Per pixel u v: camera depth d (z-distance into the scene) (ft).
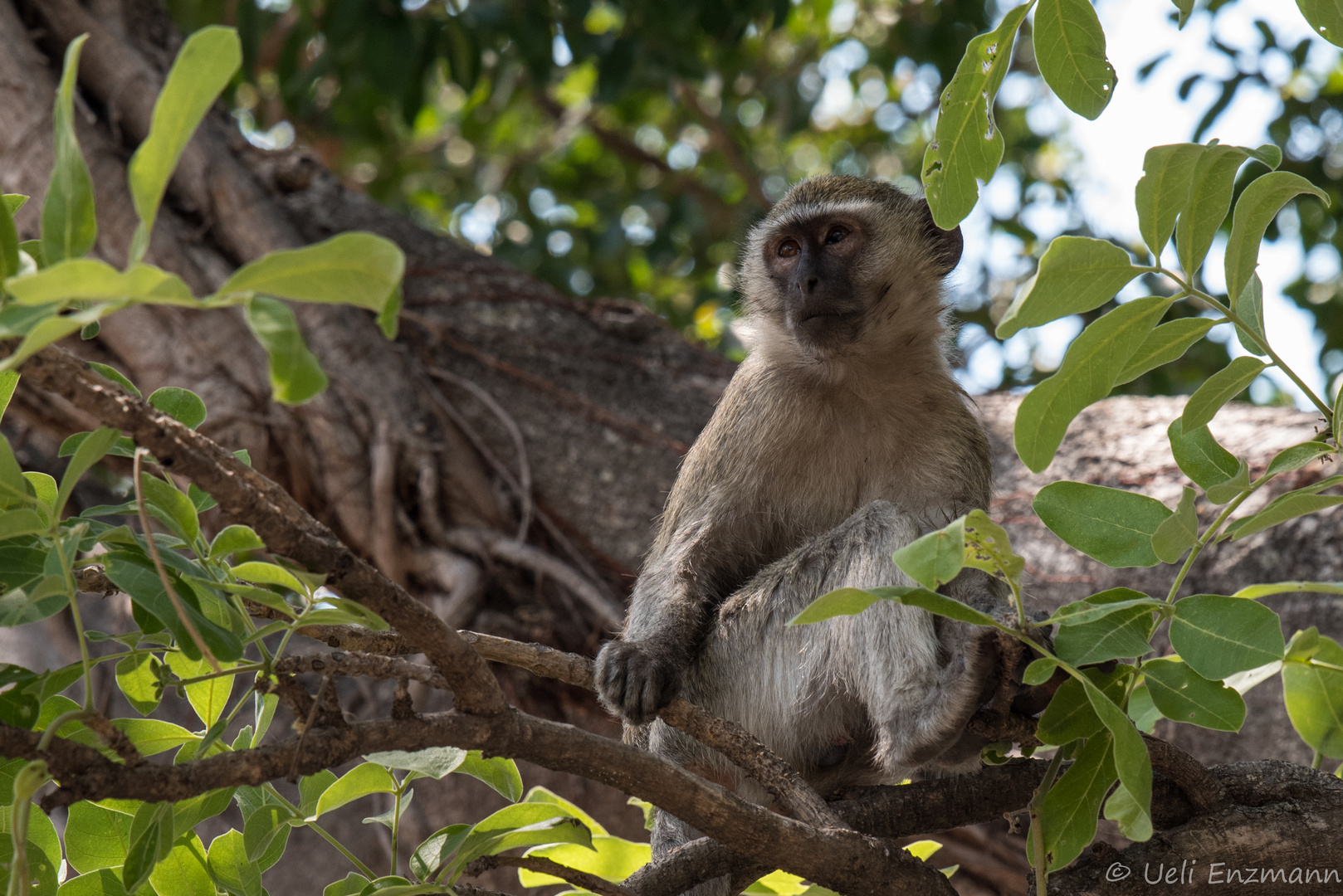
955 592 14.49
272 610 11.34
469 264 27.32
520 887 20.90
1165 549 10.72
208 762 8.89
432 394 24.73
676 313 44.83
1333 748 11.36
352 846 22.06
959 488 18.11
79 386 7.78
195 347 23.04
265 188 26.48
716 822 10.90
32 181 22.86
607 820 22.22
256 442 23.04
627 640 16.97
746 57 46.29
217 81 7.06
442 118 51.60
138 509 8.87
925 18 40.73
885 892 11.44
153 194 7.08
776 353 19.08
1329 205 10.52
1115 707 9.87
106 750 10.85
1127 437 25.09
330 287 7.04
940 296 19.83
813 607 9.91
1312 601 21.40
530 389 25.59
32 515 8.91
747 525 18.39
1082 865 12.43
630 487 24.90
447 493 24.09
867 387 18.54
